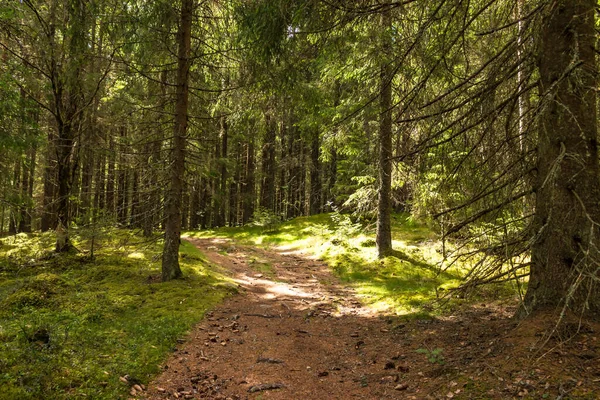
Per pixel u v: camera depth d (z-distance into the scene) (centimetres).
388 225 1371
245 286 1122
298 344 670
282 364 580
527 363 399
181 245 1576
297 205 3850
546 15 429
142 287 953
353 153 1556
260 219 2433
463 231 689
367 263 1340
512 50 493
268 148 2908
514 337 457
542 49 475
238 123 1327
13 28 1074
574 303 437
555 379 363
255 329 739
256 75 920
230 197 3031
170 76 1473
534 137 507
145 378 503
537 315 463
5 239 1512
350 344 670
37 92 1293
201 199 2998
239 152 3303
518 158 508
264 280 1238
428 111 616
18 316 666
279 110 1153
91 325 659
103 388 449
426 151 566
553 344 410
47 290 816
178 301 855
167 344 614
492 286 828
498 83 493
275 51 655
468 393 390
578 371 366
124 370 502
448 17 535
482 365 438
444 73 586
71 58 1055
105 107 1282
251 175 2959
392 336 680
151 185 1126
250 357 605
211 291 962
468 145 582
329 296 1041
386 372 523
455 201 704
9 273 1066
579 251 438
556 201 456
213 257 1536
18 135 1012
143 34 947
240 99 1098
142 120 1241
